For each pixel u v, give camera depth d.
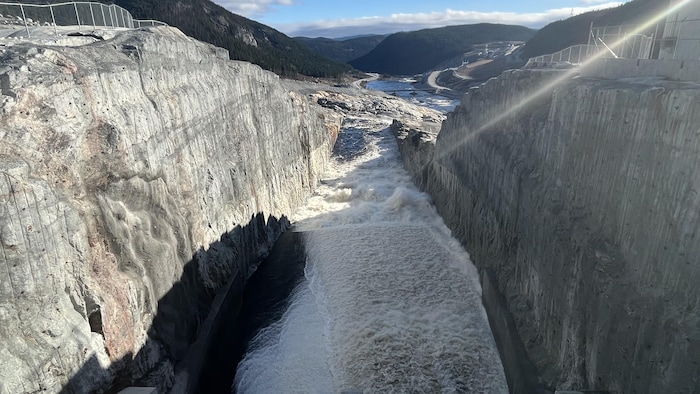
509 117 26.91
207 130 25.53
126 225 17.12
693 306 11.09
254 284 30.42
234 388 21.81
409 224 40.44
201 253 22.97
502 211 25.73
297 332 25.20
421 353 23.19
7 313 11.91
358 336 24.56
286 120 42.69
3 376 11.30
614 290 13.77
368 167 59.56
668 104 12.01
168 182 20.67
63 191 14.31
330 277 31.17
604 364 14.12
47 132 14.08
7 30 23.48
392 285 29.84
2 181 11.84
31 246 12.54
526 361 19.19
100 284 15.16
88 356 13.84
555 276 17.95
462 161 36.62
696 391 10.59
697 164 10.95
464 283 29.78
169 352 18.61
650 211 12.74
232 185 28.19
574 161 17.55
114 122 16.94
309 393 20.91
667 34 19.50
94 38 22.23
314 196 49.44
